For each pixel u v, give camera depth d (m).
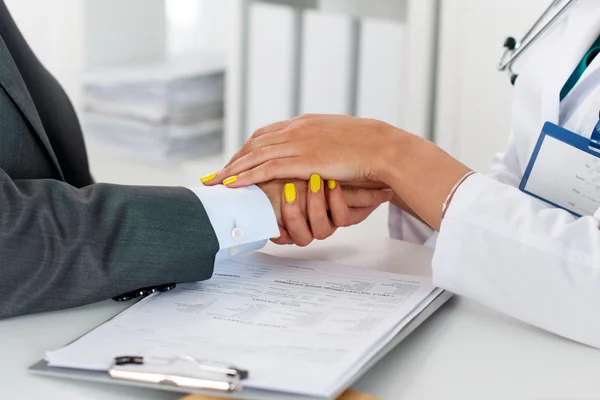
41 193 0.72
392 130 0.88
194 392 0.54
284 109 2.33
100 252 0.72
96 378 0.57
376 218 1.51
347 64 2.20
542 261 0.69
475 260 0.72
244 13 2.34
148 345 0.62
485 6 1.96
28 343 0.65
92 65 2.47
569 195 0.83
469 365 0.62
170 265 0.74
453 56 2.04
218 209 0.79
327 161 0.85
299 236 0.88
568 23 0.93
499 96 1.98
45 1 2.38
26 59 0.99
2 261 0.68
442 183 0.78
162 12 2.65
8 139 0.82
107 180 2.18
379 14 2.17
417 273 0.85
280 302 0.72
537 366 0.62
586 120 0.85
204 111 2.42
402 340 0.67
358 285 0.77
